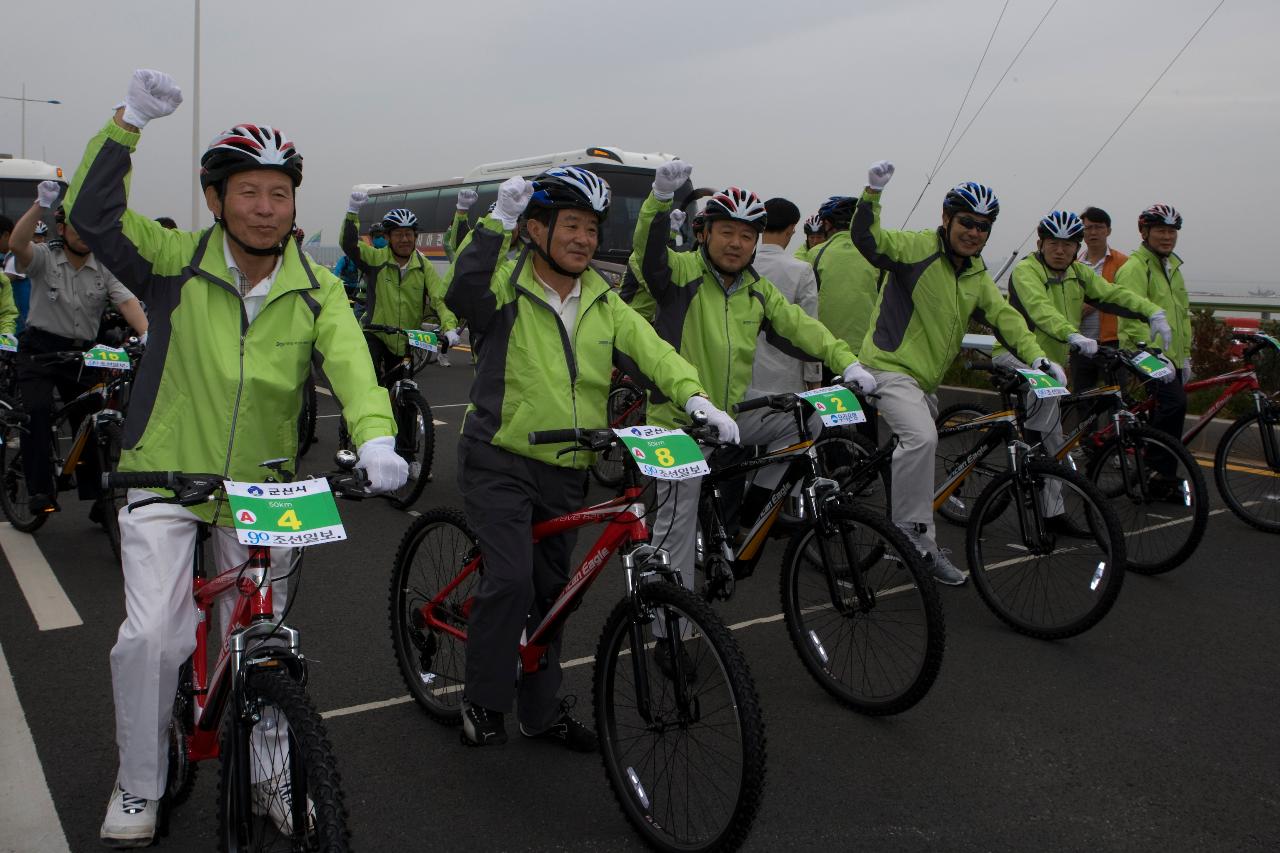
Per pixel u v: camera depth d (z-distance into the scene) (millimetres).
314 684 3879
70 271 5363
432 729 3553
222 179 2553
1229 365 9312
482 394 3131
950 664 4172
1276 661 4230
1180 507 5297
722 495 4137
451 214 19188
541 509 3191
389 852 2820
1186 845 2898
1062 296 5973
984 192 4594
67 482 5645
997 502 4746
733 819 2586
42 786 3092
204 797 3074
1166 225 6449
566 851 2850
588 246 3035
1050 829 2971
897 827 2971
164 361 2654
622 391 8008
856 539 3668
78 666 3982
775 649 4324
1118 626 4617
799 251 8484
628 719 3135
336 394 2596
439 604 3539
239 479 2693
